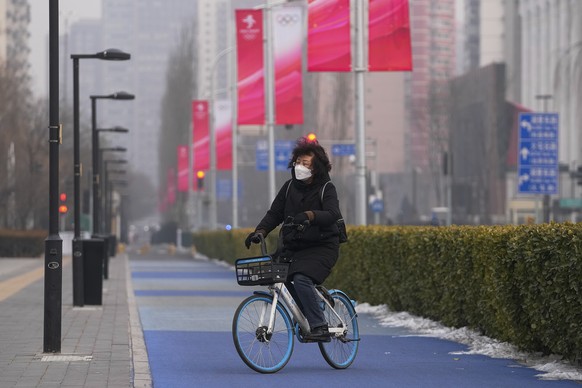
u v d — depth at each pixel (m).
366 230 57.34
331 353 32.44
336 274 62.34
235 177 159.25
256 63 93.62
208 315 54.22
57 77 35.47
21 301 62.03
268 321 31.58
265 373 31.36
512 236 35.53
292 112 83.50
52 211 35.47
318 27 64.81
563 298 32.00
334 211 31.38
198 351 37.22
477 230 40.66
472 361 34.44
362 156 67.69
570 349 32.25
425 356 35.91
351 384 29.09
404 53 63.88
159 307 60.25
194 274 110.50
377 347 38.72
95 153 93.81
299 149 31.80
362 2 67.25
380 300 53.94
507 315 35.56
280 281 31.22
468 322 41.72
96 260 58.75
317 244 31.73
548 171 89.12
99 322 48.94
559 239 32.12
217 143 131.38
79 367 32.38
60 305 35.72
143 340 40.72
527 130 89.00
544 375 30.52
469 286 40.88
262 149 163.00
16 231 156.50
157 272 115.81
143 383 28.86
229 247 133.75
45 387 28.23
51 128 35.34
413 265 48.19
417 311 48.50
